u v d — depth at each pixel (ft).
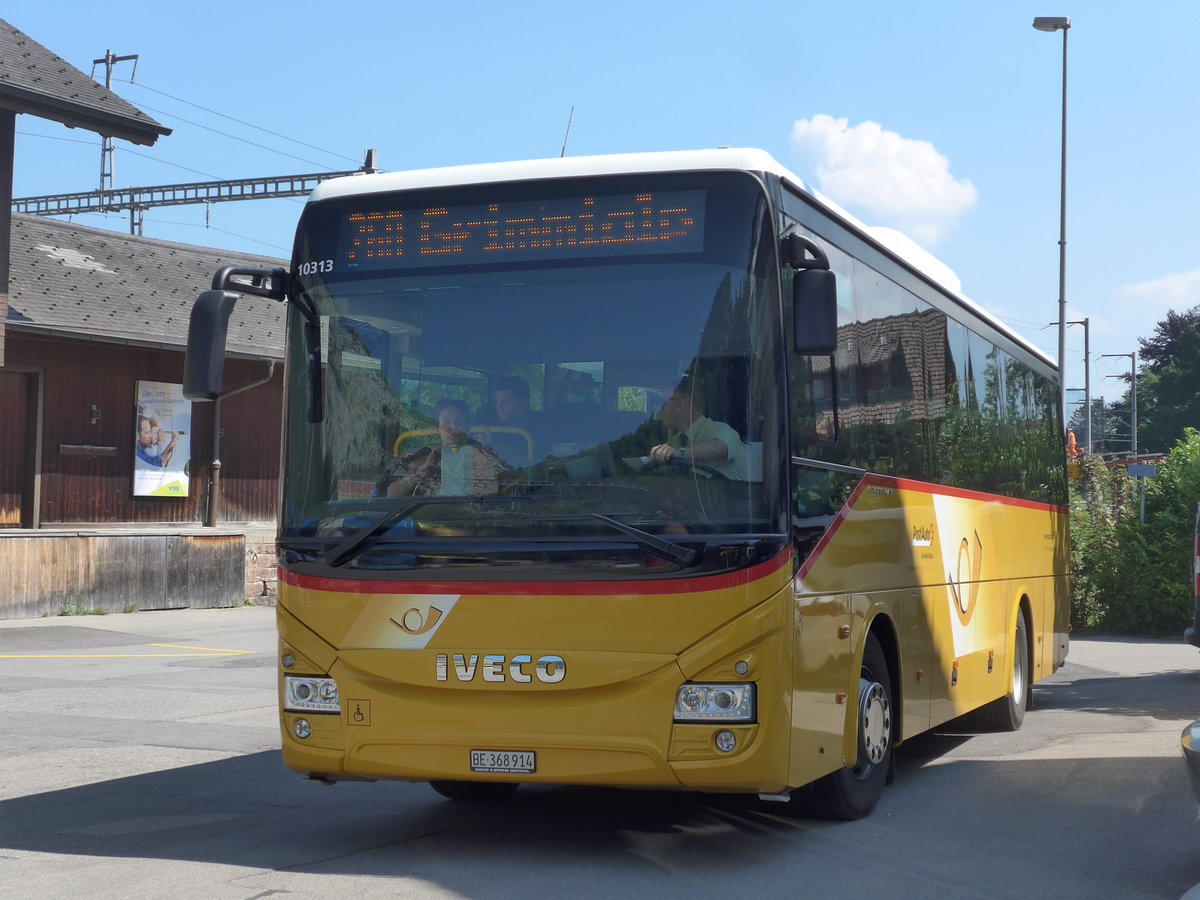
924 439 29.84
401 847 22.90
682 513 20.66
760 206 21.59
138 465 91.40
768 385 21.07
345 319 22.85
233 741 34.65
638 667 20.35
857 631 24.16
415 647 21.21
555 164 22.52
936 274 32.32
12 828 24.53
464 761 20.97
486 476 21.50
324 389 22.75
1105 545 73.15
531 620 20.72
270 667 53.06
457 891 19.84
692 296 21.44
